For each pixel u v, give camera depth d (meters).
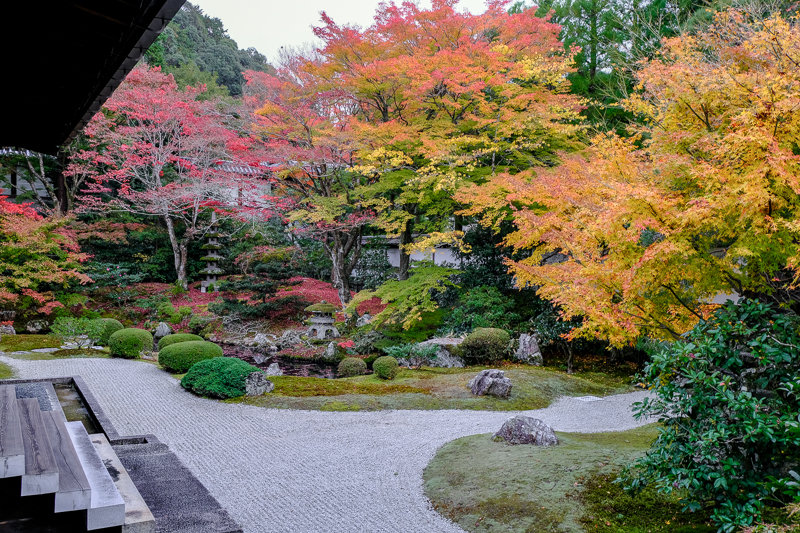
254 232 21.02
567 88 14.99
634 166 5.26
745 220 4.21
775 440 3.61
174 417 8.95
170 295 20.42
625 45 14.62
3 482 3.20
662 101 5.23
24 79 3.35
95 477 3.44
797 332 4.05
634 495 4.81
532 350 14.05
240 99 23.33
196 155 19.70
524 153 13.65
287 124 15.47
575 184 6.88
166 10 2.25
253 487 6.12
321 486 6.16
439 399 10.60
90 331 14.72
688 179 4.84
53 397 6.36
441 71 11.84
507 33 13.38
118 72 2.91
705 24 10.10
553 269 7.08
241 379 10.49
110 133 18.28
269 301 18.89
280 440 7.92
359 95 14.68
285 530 5.08
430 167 12.56
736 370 4.59
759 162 4.12
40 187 21.61
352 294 19.33
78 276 16.41
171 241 21.33
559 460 6.30
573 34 16.62
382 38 14.04
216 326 18.88
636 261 4.65
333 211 15.56
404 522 5.25
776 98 4.05
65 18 2.59
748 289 4.79
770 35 4.34
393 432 8.38
